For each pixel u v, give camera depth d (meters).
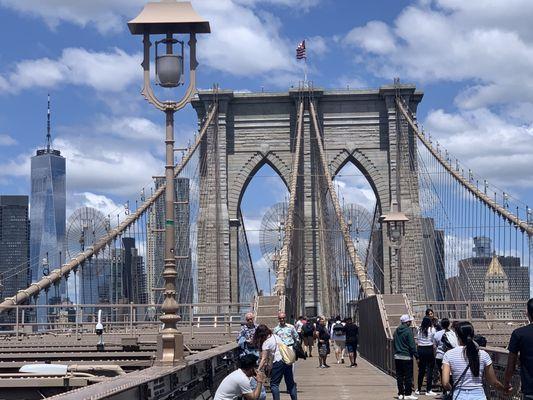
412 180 102.12
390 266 92.81
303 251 99.38
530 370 11.11
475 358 12.53
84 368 16.44
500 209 58.72
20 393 14.55
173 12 17.58
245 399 13.25
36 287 45.69
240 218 105.75
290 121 105.94
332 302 85.31
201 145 104.31
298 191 102.81
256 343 18.28
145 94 17.58
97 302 50.78
